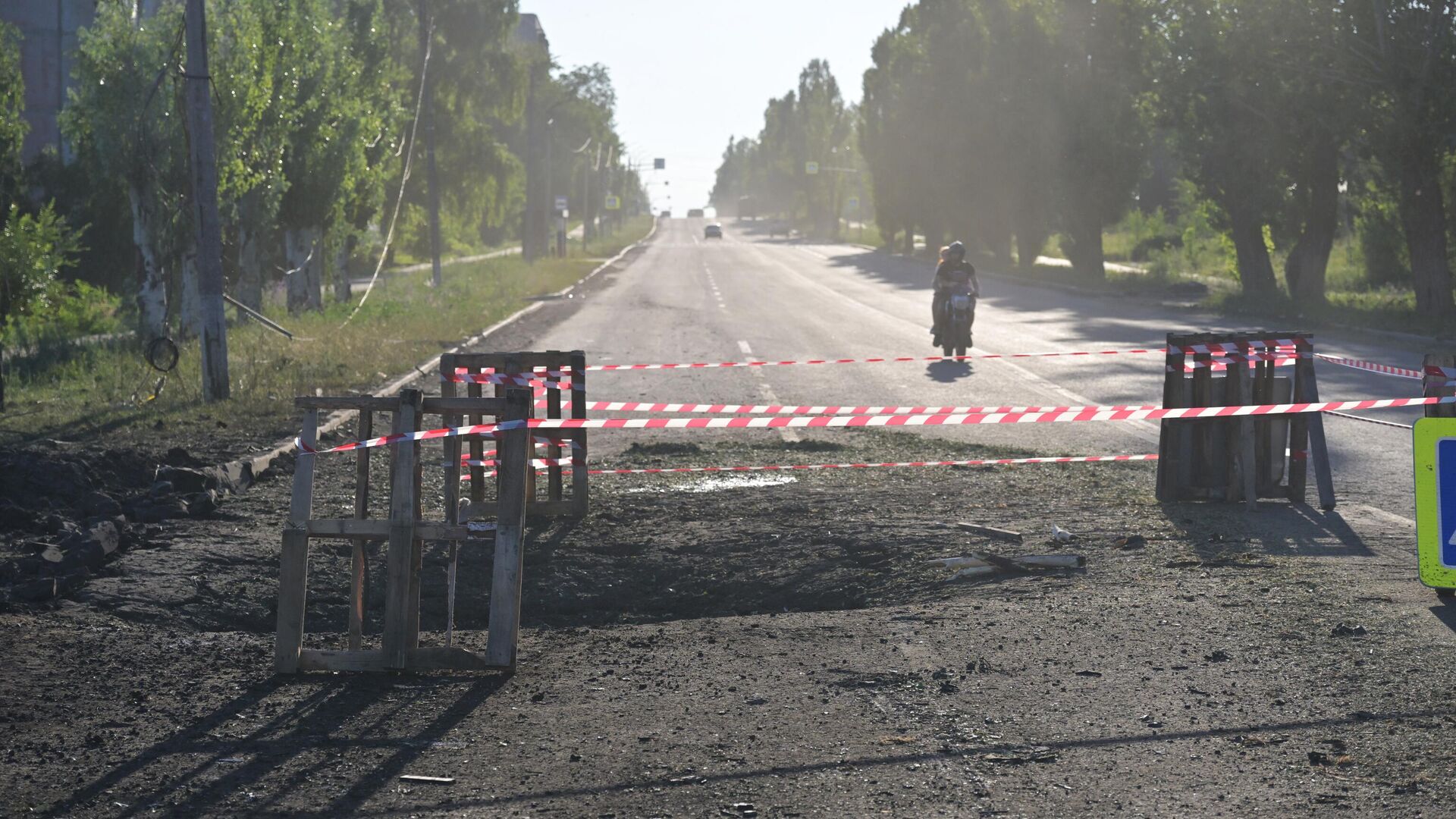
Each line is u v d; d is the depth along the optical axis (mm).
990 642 6273
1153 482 10609
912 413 10453
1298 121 32500
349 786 4555
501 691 5715
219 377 15641
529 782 4578
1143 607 6828
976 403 15820
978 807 4277
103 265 33812
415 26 54156
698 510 9773
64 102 40938
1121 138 49219
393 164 36125
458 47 56625
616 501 10188
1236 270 44062
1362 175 34781
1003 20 55438
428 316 29531
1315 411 9148
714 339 26891
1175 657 5926
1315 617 6500
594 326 30969
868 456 12273
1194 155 35594
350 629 6164
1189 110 35000
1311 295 34438
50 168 33906
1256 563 7746
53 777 4672
